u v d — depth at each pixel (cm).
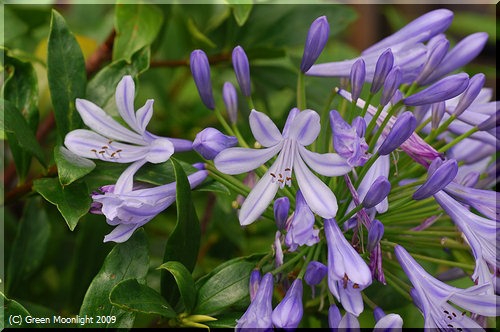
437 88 41
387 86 41
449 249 46
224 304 42
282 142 41
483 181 46
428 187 41
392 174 45
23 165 46
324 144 44
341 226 42
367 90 51
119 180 42
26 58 50
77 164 43
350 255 40
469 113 44
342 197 42
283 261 43
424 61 43
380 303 48
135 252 43
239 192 43
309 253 42
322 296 44
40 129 51
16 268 48
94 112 43
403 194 43
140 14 48
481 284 39
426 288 41
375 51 44
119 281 42
